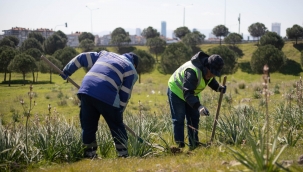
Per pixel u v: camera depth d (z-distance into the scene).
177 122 6.45
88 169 4.92
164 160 5.28
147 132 6.64
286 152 5.03
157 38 122.06
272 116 9.40
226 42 123.25
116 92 5.65
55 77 89.69
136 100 30.27
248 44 123.12
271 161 3.77
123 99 5.80
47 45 126.88
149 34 153.25
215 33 139.62
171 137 7.81
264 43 106.12
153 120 10.02
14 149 5.62
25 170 5.32
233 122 6.69
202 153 5.48
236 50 117.06
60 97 35.94
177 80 6.36
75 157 6.02
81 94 5.65
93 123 5.93
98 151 6.70
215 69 5.99
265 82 3.65
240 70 93.00
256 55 71.50
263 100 13.57
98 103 5.59
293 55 104.50
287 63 97.06
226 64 71.00
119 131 5.85
